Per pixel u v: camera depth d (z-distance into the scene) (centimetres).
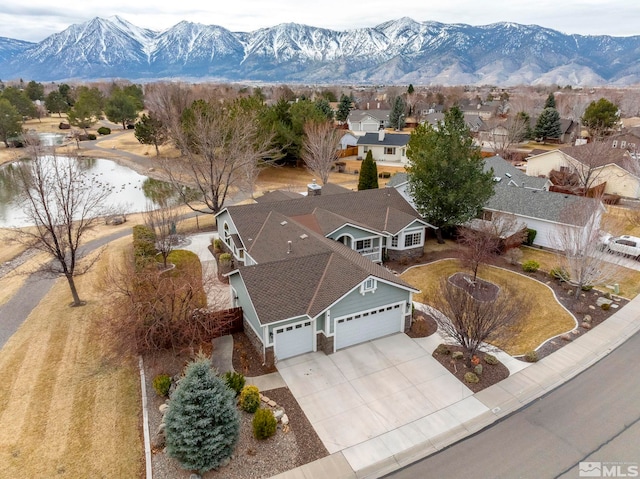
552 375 1794
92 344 1977
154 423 1509
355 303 1933
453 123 3059
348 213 3053
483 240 2700
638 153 5088
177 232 3541
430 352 1956
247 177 4288
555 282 2644
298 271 2012
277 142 5250
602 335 2086
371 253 2897
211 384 1340
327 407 1605
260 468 1339
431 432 1495
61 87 12706
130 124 10181
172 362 1845
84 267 2764
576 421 1541
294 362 1875
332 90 18088
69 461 1355
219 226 3198
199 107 5266
